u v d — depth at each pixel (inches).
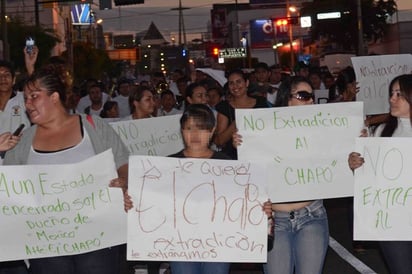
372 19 2479.1
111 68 2517.2
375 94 410.0
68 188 219.6
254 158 245.4
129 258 222.4
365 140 231.1
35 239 220.1
